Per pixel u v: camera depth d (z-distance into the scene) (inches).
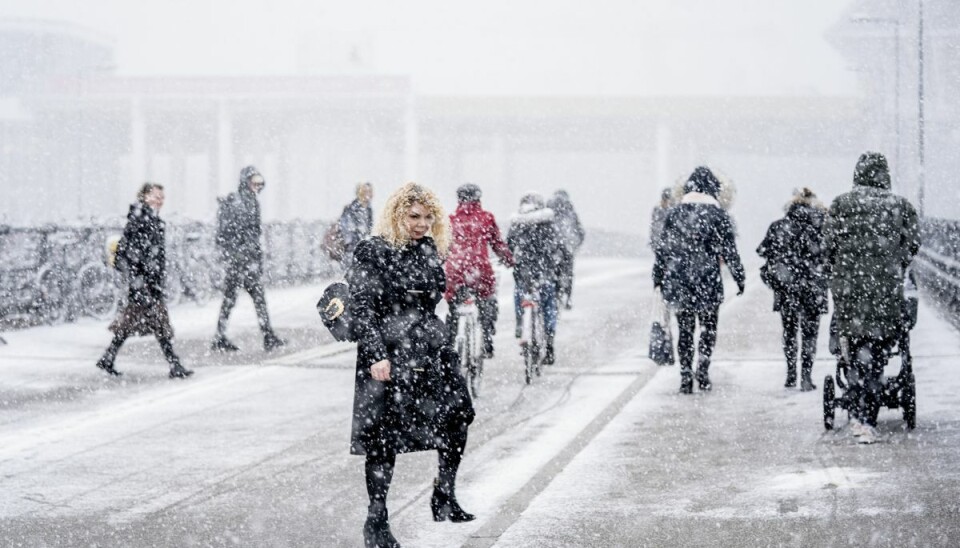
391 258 227.9
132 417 386.3
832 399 346.6
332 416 387.2
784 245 422.0
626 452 321.7
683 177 489.7
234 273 555.2
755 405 397.1
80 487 287.4
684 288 422.0
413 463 311.3
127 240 467.5
